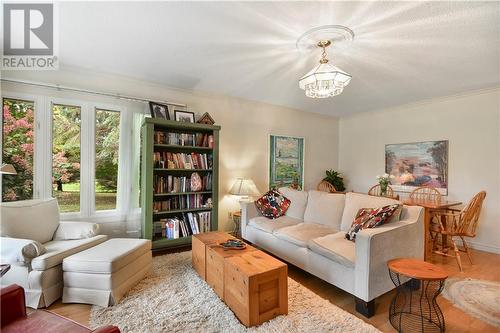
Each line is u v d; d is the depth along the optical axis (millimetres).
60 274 2098
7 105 2689
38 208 2422
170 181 3314
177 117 3502
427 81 3258
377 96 3945
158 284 2311
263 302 1768
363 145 5105
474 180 3609
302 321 1788
